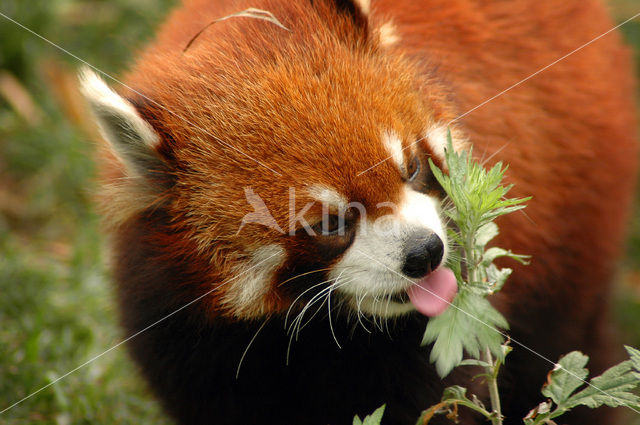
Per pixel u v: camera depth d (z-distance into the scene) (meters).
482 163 7.03
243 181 6.25
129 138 6.54
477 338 6.13
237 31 6.85
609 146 9.23
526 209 8.28
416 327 6.95
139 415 8.95
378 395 7.20
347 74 6.31
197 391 7.27
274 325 6.80
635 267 11.66
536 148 8.45
